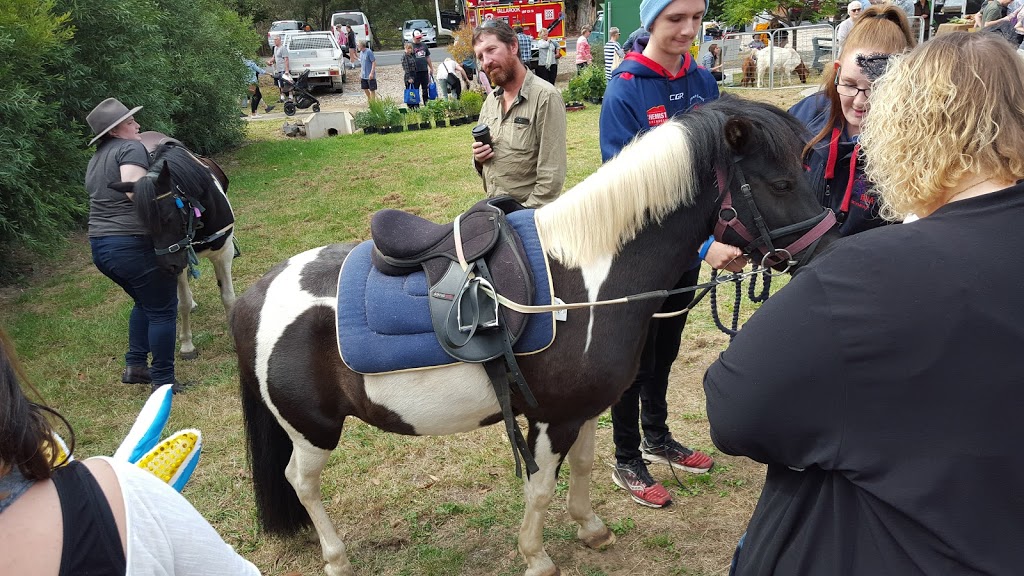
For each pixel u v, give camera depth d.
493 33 3.08
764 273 2.33
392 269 2.31
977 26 10.77
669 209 2.17
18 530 0.87
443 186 9.02
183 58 11.44
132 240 3.98
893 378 1.01
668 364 3.10
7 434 0.87
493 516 3.13
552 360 2.17
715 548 2.86
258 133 15.09
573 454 2.69
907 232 1.03
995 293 0.95
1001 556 0.99
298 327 2.38
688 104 2.79
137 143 4.07
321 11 41.28
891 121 1.08
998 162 1.00
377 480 3.42
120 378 4.61
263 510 2.77
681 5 2.52
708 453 3.46
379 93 21.09
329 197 8.92
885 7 2.27
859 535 1.11
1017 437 0.96
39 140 7.21
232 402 4.25
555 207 2.25
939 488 1.00
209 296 5.96
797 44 15.77
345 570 2.76
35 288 6.60
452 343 2.15
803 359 1.07
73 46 7.74
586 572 2.78
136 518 0.94
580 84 14.79
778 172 2.07
